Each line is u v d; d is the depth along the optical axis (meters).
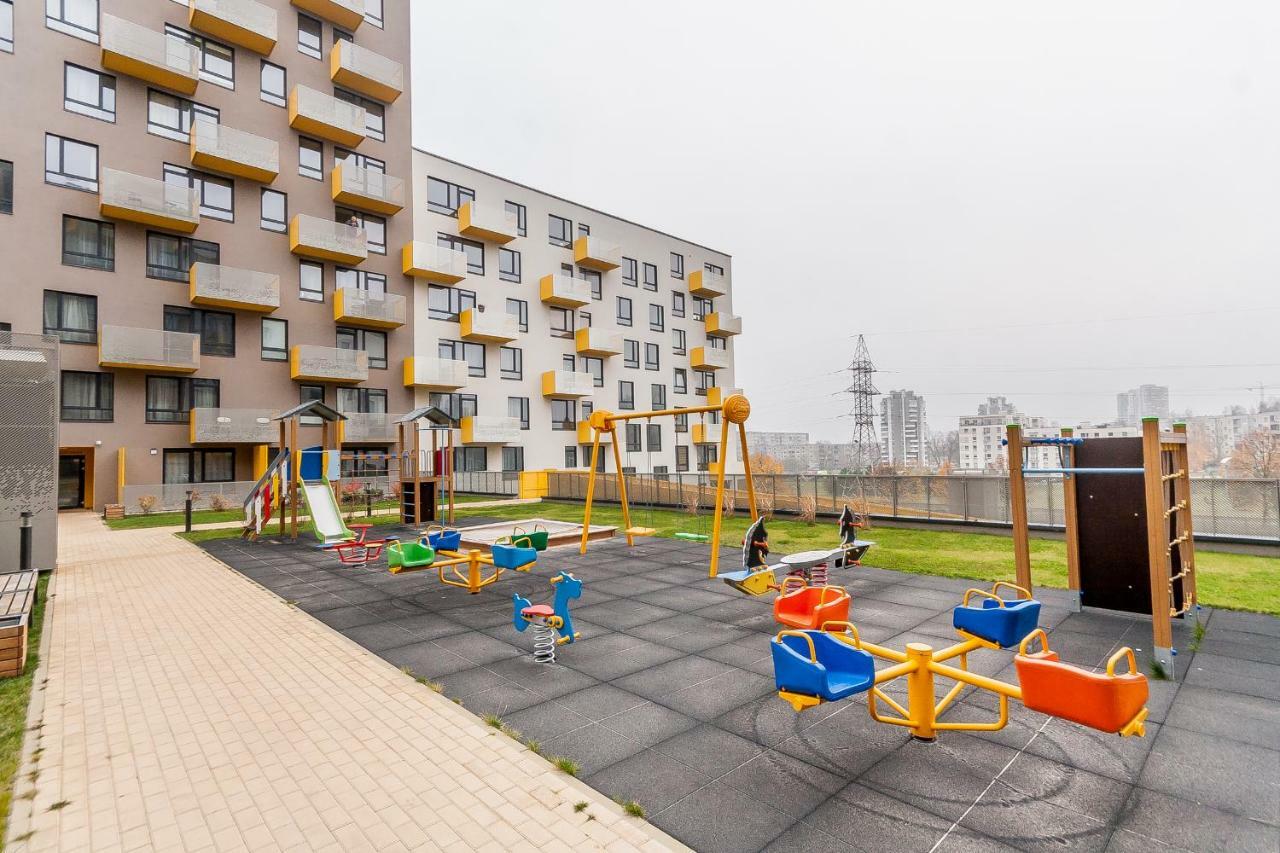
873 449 97.12
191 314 26.05
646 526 18.19
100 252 24.00
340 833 3.48
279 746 4.54
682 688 5.61
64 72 23.53
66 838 3.46
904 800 3.74
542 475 28.86
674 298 49.50
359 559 12.17
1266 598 8.49
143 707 5.27
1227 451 117.31
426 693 5.53
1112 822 3.51
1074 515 8.02
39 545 11.05
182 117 26.19
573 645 6.93
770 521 18.77
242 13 27.08
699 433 50.03
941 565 11.20
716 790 3.88
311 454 16.39
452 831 3.49
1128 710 3.46
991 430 150.00
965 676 4.26
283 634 7.43
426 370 32.00
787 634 4.47
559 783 3.98
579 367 41.88
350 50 30.53
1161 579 5.78
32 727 4.89
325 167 30.22
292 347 28.62
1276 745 4.38
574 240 42.06
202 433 25.25
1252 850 3.25
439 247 32.91
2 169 22.19
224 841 3.42
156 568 11.84
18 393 10.99
